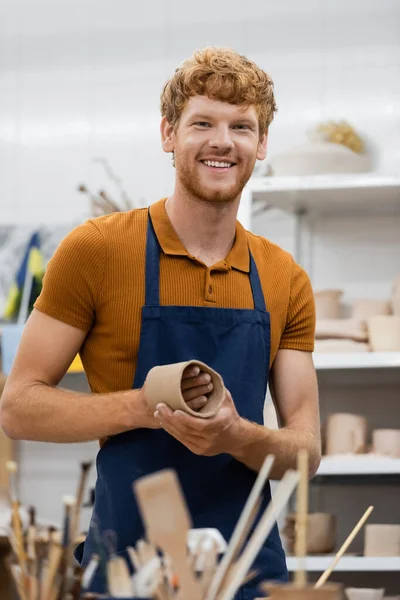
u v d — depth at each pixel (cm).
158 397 191
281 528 437
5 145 537
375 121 494
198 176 220
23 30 542
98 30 534
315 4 508
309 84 503
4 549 321
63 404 213
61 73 536
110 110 529
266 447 210
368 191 447
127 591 144
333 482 427
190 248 230
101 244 225
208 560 142
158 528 133
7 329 473
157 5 529
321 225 490
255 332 228
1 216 532
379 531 406
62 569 139
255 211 480
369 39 500
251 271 234
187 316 223
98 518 217
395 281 446
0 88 541
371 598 223
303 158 446
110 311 224
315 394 241
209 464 215
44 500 509
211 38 521
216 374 190
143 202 521
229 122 220
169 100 228
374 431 435
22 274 522
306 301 244
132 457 215
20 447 514
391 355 423
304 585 134
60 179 530
